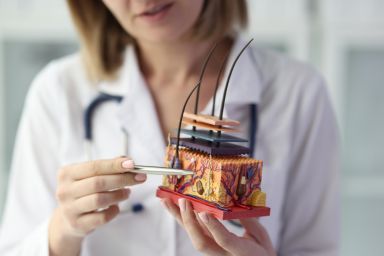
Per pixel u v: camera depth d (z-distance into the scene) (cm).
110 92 95
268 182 87
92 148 92
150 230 88
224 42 97
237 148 67
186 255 86
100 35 96
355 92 160
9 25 152
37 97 99
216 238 65
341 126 162
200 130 71
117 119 92
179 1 78
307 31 155
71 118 95
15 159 99
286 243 95
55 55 158
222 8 91
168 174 66
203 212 64
